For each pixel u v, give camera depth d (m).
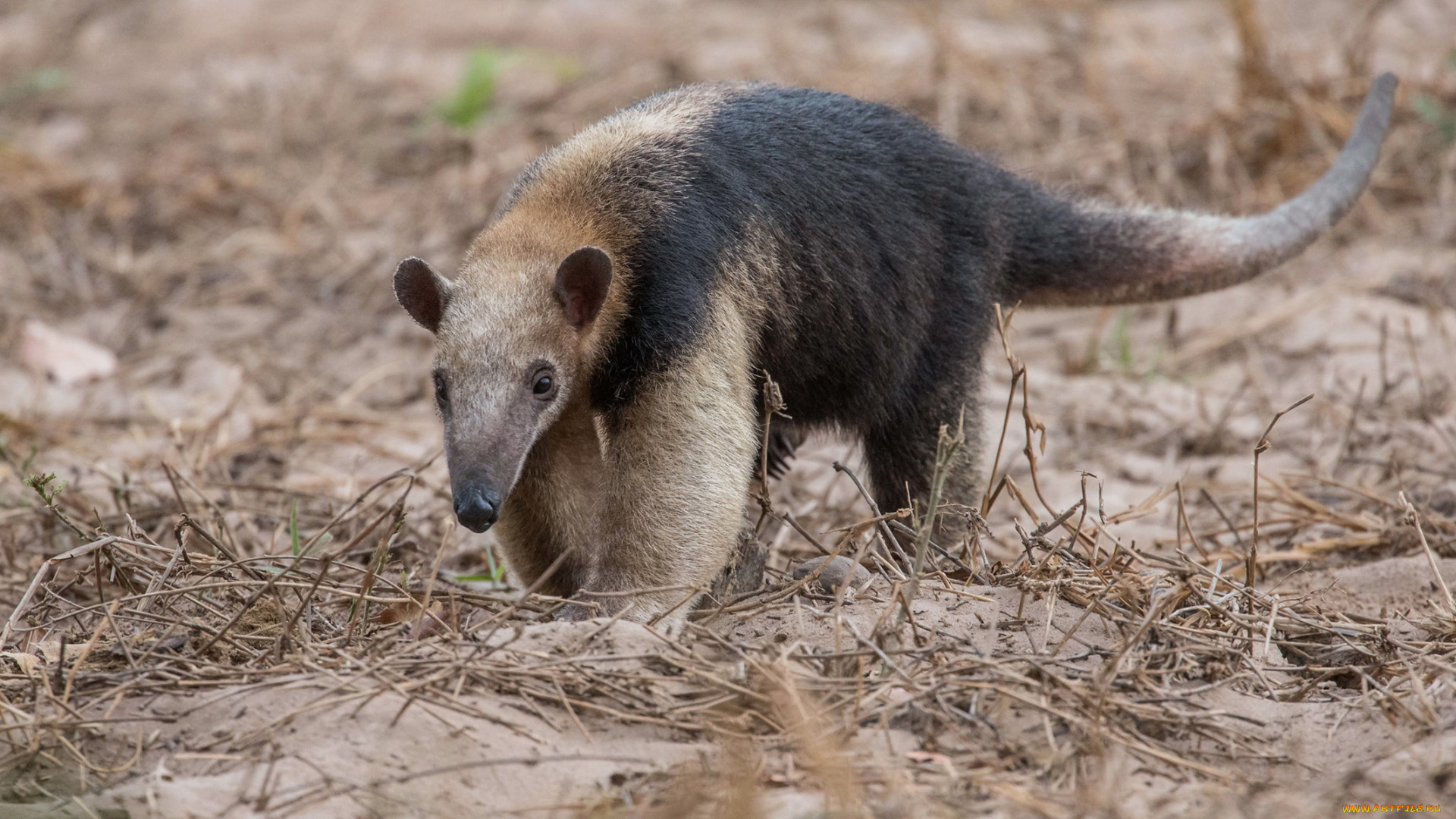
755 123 10.02
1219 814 6.59
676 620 8.75
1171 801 6.86
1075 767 7.11
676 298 9.11
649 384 9.08
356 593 8.66
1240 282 12.36
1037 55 23.86
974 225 10.98
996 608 8.69
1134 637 7.91
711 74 24.55
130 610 8.45
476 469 8.65
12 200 21.39
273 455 14.29
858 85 22.95
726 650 7.96
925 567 9.37
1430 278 17.22
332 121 25.11
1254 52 20.33
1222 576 9.32
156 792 6.69
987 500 9.74
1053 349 17.27
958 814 6.55
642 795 6.86
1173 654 8.12
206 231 20.92
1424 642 8.70
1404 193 19.55
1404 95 20.50
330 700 7.34
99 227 21.09
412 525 11.77
